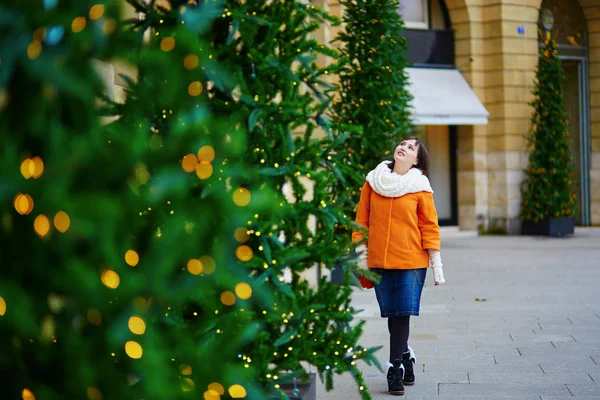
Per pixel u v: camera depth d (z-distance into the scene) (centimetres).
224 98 475
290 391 517
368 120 1363
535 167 2653
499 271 1689
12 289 255
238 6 461
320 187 466
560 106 2625
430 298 1325
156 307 292
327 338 473
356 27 1390
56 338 271
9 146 259
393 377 716
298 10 476
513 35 2716
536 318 1107
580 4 2962
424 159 729
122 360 283
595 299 1274
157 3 435
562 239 2502
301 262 463
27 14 257
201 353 305
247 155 449
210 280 300
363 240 475
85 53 268
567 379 760
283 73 469
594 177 3005
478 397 701
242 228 310
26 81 264
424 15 2700
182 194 292
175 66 294
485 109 2684
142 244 296
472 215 2728
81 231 256
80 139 262
